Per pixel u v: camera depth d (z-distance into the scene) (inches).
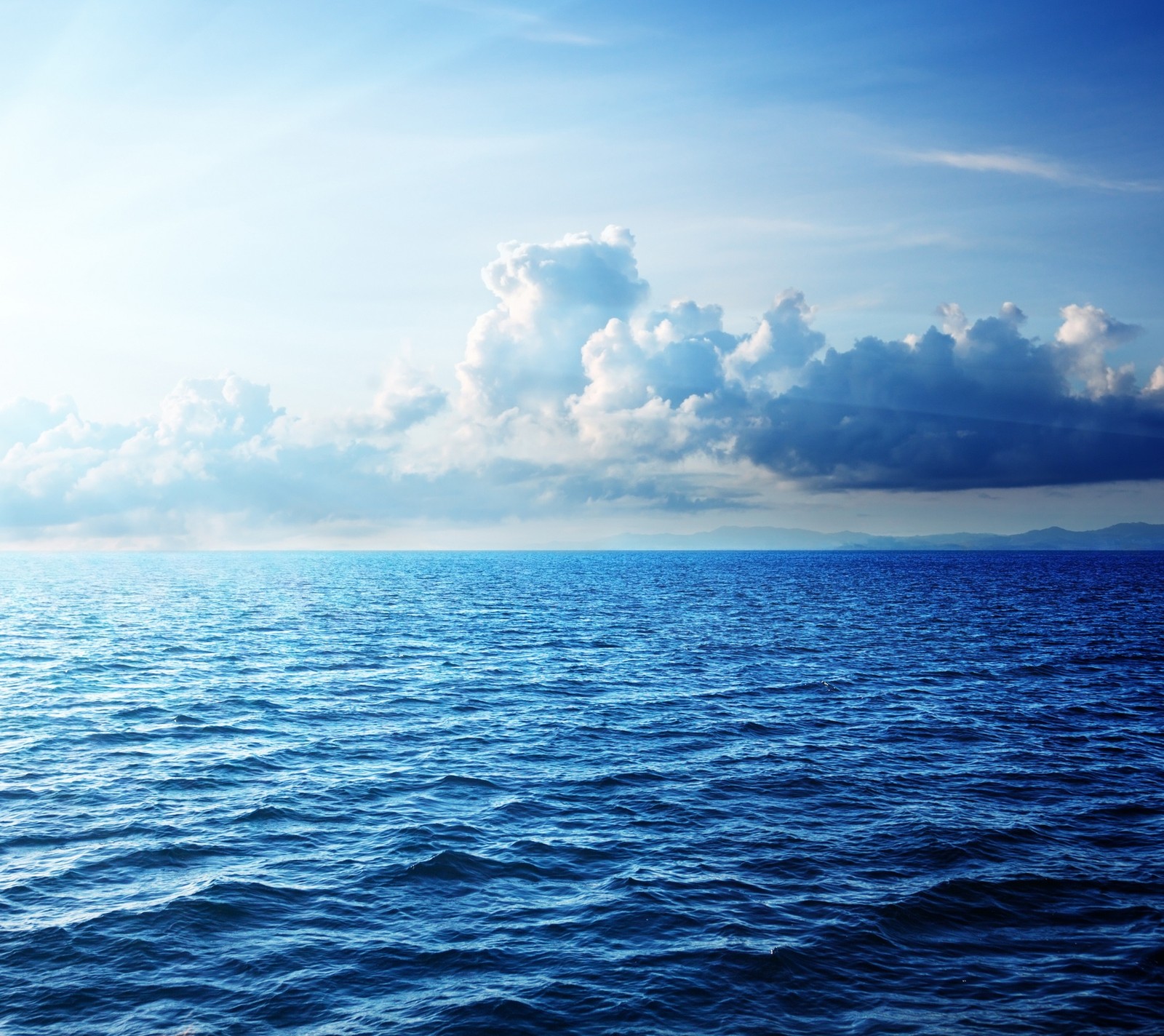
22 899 677.3
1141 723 1385.3
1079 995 547.5
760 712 1457.9
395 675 1851.6
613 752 1184.2
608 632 2728.8
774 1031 504.7
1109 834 856.3
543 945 611.2
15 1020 506.3
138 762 1105.4
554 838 834.8
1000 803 957.8
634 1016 518.0
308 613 3499.0
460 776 1054.4
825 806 944.9
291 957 590.2
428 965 581.6
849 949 606.9
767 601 4183.1
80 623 2982.3
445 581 6737.2
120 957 585.0
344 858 775.1
